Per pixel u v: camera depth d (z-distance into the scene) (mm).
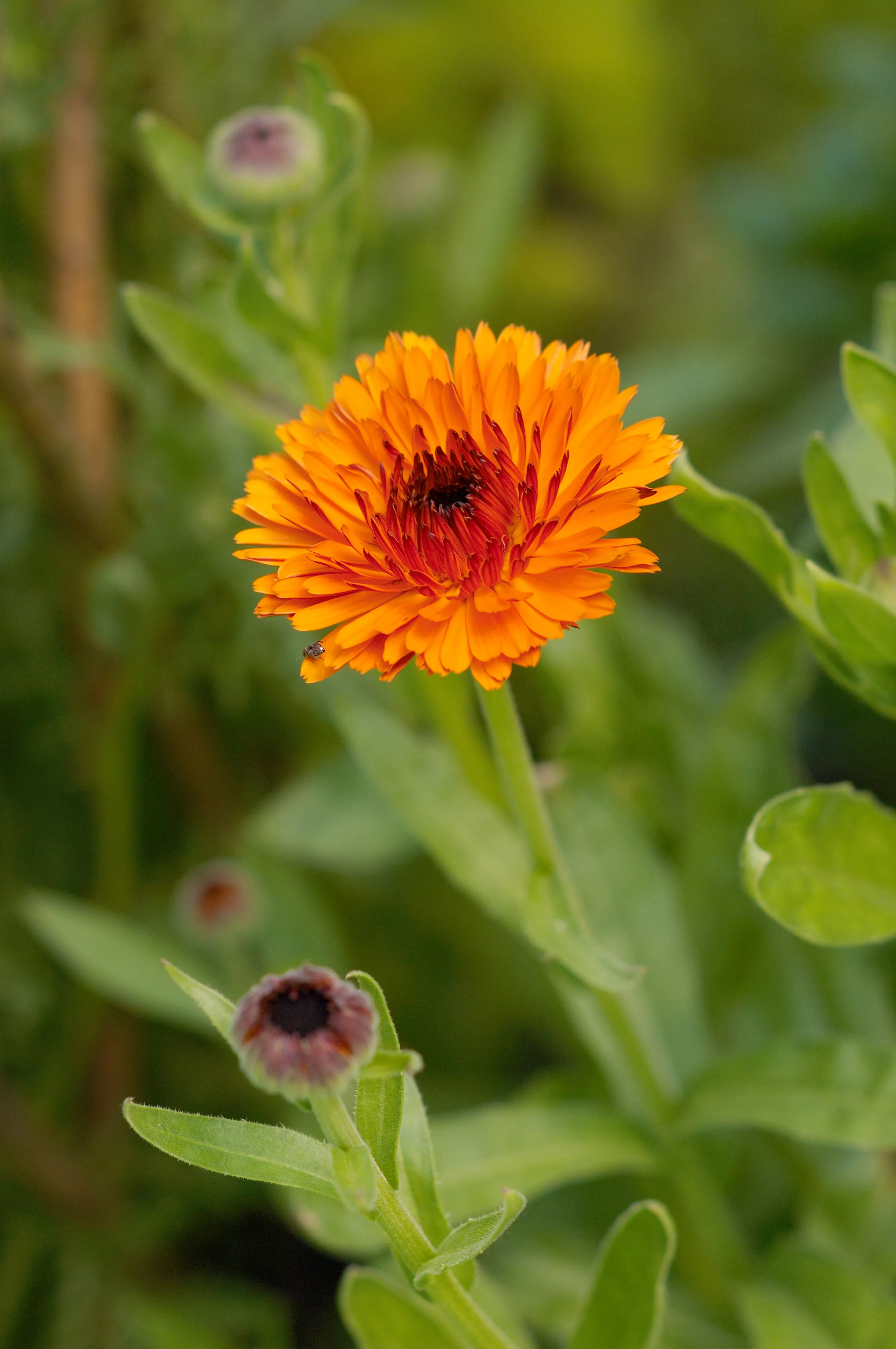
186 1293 796
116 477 815
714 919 759
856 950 757
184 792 875
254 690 863
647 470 624
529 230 1225
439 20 1140
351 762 776
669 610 1034
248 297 702
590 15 1143
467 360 639
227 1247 815
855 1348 691
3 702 847
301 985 604
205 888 766
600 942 734
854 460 695
